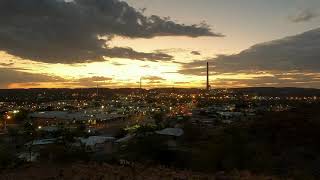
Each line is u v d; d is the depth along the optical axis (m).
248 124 36.62
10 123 131.50
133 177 13.96
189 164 22.16
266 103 184.88
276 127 30.92
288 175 16.94
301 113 36.47
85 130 104.44
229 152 23.16
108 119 158.12
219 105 196.88
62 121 144.38
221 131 40.34
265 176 15.73
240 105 172.88
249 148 24.02
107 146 49.12
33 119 152.12
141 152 27.42
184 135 44.56
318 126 29.53
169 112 174.62
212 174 15.45
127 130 85.62
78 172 14.81
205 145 27.78
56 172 15.06
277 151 24.25
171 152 25.62
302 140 26.64
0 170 16.19
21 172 15.46
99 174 14.44
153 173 14.82
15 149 49.06
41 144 56.84
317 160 21.50
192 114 129.50
